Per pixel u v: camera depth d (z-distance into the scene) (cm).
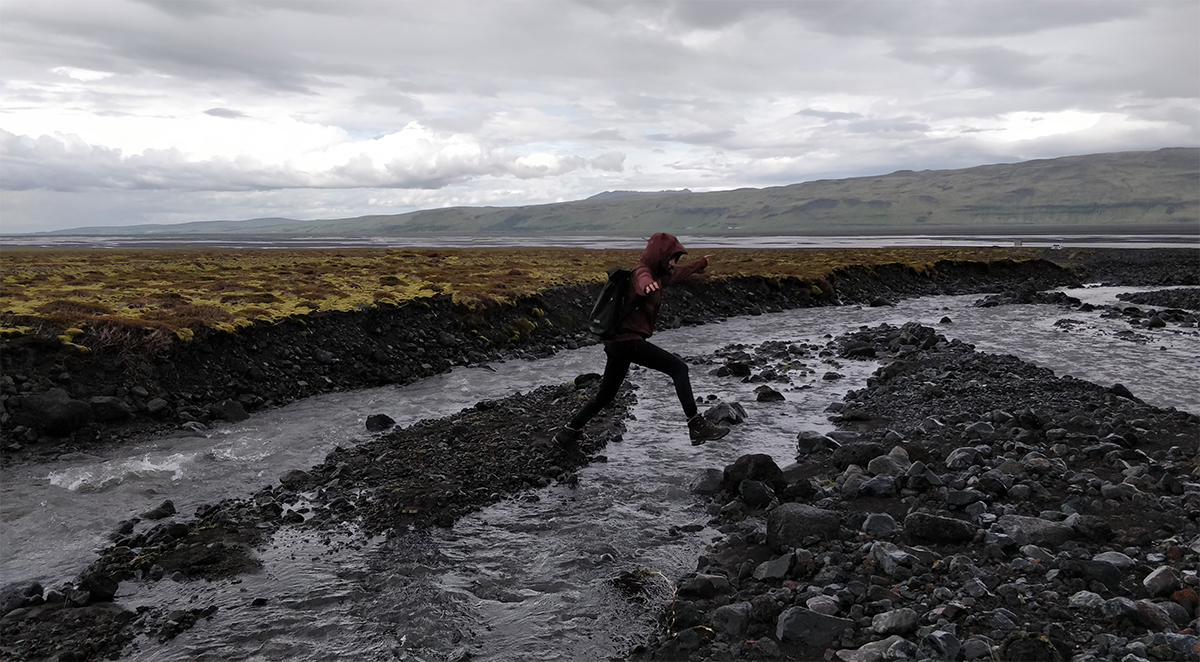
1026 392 1352
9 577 652
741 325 2728
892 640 480
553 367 1831
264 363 1493
